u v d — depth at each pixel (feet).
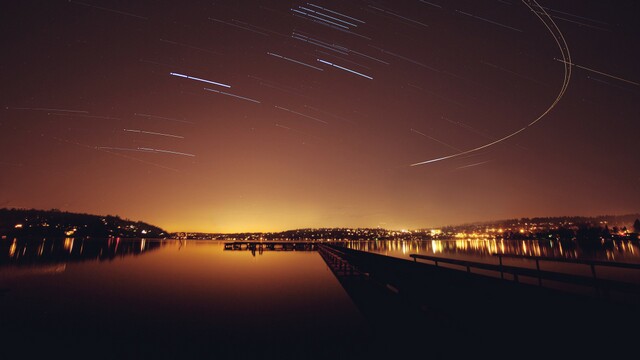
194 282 48.34
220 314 28.94
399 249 229.66
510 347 14.24
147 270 65.21
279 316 27.68
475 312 17.02
